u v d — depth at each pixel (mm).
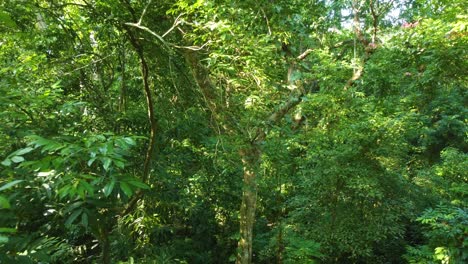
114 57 4801
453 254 4508
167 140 4871
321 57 4836
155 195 4895
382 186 5230
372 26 6113
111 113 4574
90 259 4828
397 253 6059
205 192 5953
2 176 1784
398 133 5027
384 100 5602
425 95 6117
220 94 3609
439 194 6512
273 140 4023
